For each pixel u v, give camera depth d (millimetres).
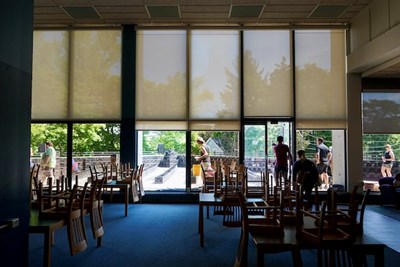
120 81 8883
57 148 8898
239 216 5621
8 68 2645
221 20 8516
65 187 5520
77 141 8914
